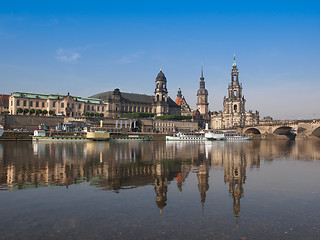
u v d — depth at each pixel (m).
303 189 23.19
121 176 29.02
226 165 38.34
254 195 21.16
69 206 18.09
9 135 108.69
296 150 70.88
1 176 28.61
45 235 13.59
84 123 146.62
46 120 144.50
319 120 168.12
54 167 35.44
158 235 13.61
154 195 21.00
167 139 142.12
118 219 15.77
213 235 13.63
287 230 14.29
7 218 15.88
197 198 20.27
